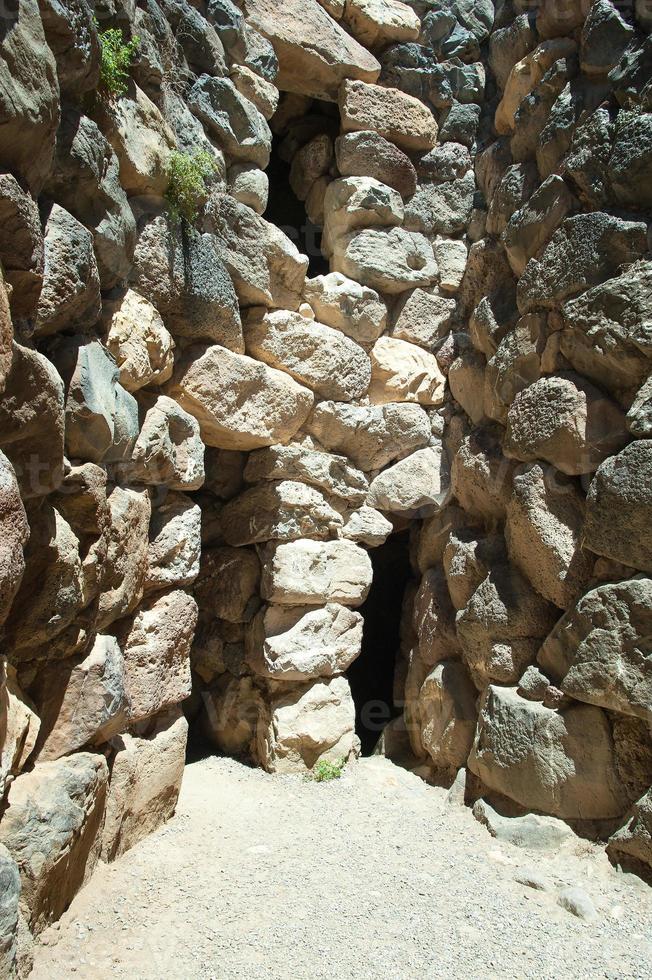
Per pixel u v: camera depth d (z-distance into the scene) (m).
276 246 4.22
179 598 3.61
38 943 2.50
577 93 3.85
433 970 2.67
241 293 4.14
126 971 2.53
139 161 3.15
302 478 4.43
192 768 4.38
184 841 3.42
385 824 3.78
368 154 4.72
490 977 2.65
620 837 3.28
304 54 4.52
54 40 2.40
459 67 4.92
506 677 3.88
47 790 2.54
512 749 3.66
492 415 4.28
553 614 3.81
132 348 3.12
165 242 3.36
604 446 3.51
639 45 3.53
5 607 2.02
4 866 2.06
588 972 2.71
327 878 3.21
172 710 3.67
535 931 2.93
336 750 4.46
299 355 4.33
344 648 4.57
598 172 3.64
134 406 3.12
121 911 2.82
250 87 4.18
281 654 4.34
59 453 2.45
